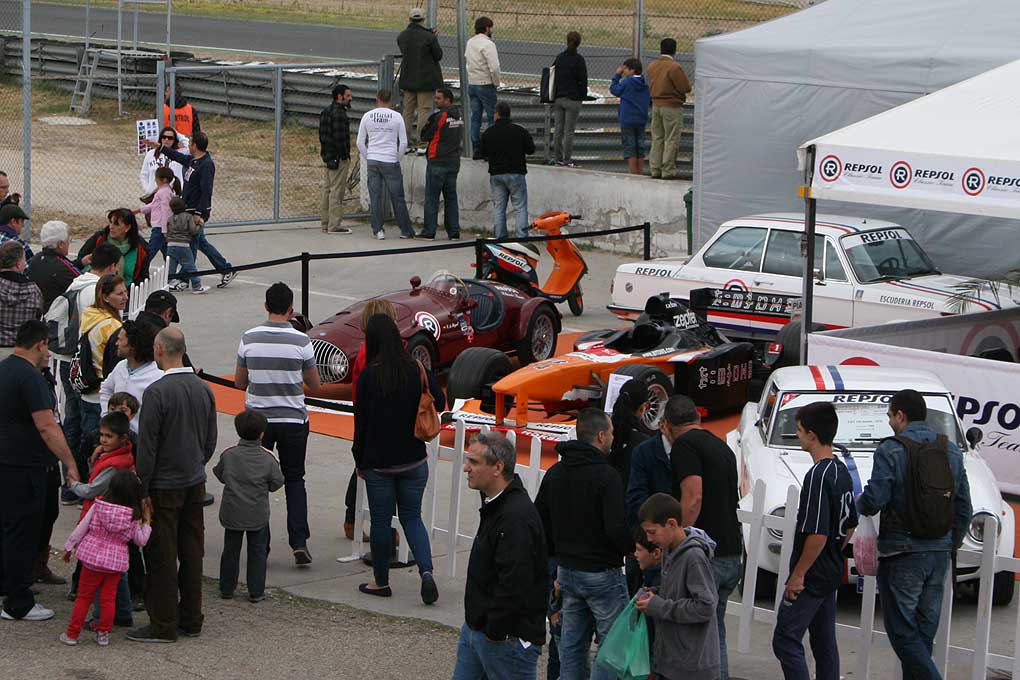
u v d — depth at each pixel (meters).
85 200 30.67
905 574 8.84
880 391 12.27
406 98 30.17
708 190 24.28
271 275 24.77
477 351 15.91
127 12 62.22
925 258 19.67
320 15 65.44
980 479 11.27
